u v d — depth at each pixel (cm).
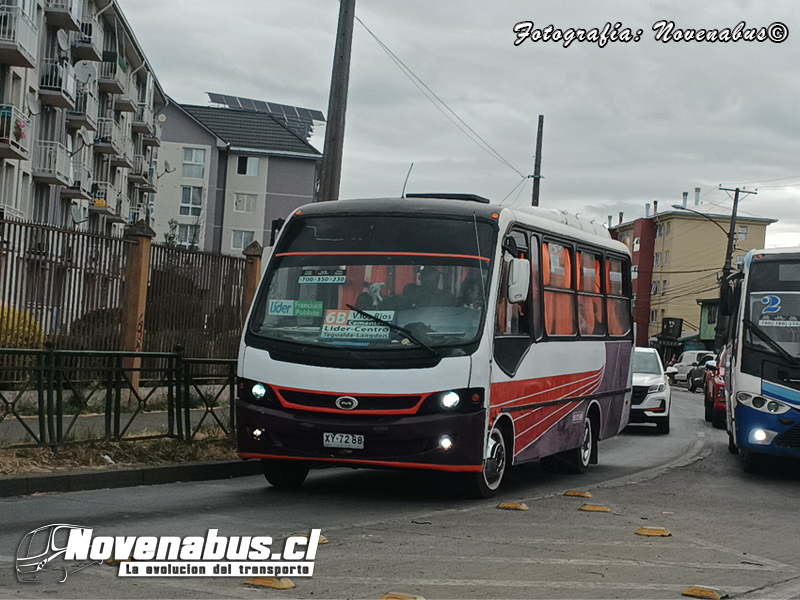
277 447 1084
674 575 749
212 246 7906
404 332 1065
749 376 1500
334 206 1173
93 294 1633
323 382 1062
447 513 1015
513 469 1512
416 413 1046
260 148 7931
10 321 1487
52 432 1152
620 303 1634
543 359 1256
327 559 754
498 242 1121
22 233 1509
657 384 2356
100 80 5297
